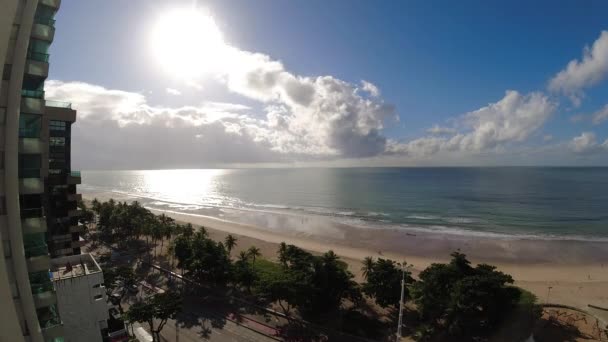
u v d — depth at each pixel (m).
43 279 22.98
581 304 62.75
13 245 18.77
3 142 18.08
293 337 48.47
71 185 46.34
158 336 46.88
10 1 16.61
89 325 36.31
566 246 105.44
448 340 46.97
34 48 23.20
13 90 18.09
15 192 18.58
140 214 115.62
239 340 47.75
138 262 85.00
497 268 86.19
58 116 45.06
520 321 49.44
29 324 19.50
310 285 52.19
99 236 113.38
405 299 56.34
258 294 54.94
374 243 109.88
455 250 101.69
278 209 184.88
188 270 71.88
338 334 48.97
